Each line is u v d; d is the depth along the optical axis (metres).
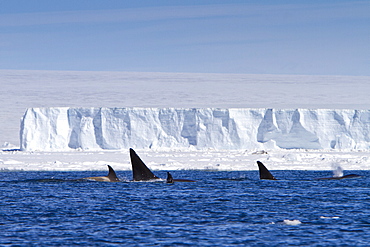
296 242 38.59
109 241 38.84
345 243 38.31
